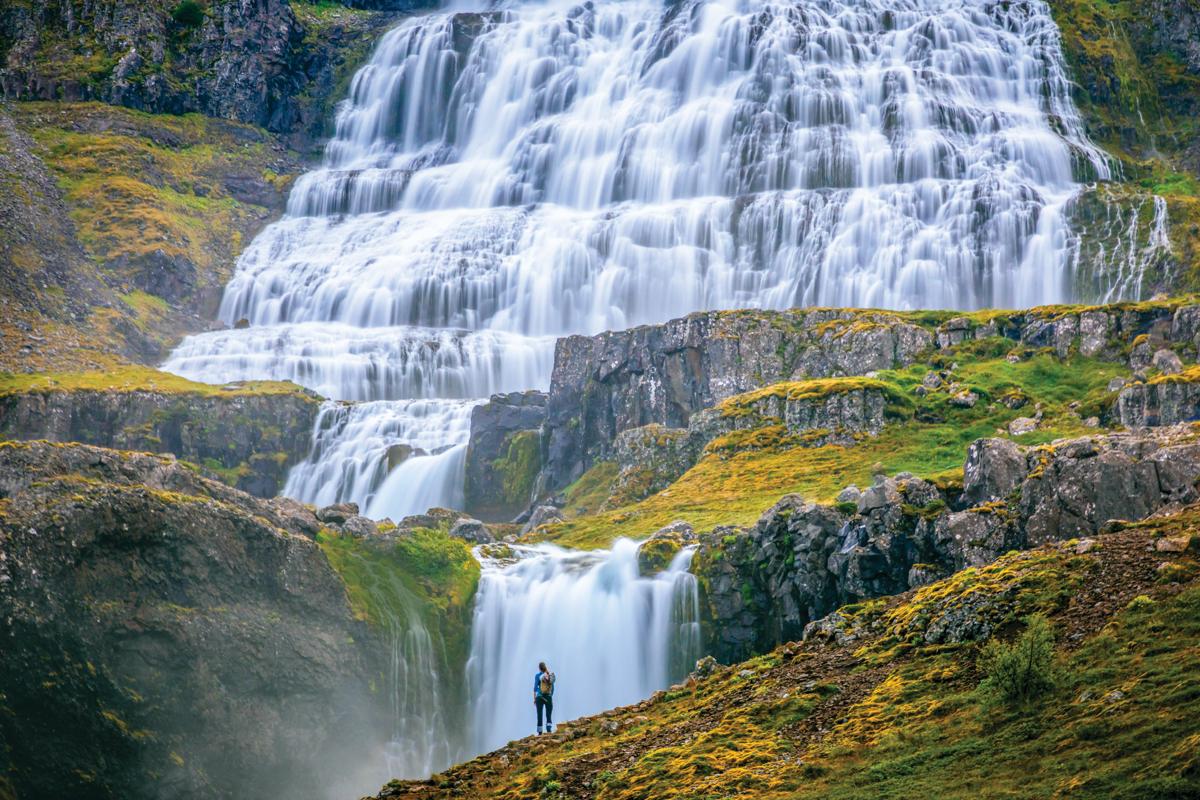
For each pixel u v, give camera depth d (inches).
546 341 5137.8
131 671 2511.1
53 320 4975.4
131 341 5123.0
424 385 5054.1
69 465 2701.8
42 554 2465.6
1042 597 1667.1
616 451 3946.9
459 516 3415.4
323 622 2751.0
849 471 3240.7
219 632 2603.3
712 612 2696.9
